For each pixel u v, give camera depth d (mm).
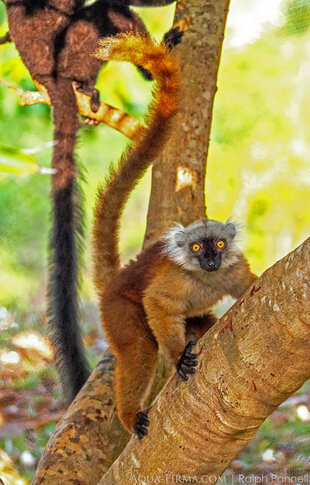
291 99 19203
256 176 18766
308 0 4516
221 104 19422
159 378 7738
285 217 18734
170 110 6133
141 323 6527
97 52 5477
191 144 8359
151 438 5281
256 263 18016
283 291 4328
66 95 9820
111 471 5668
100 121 9828
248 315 4562
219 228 6555
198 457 5070
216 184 18828
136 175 6758
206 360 4875
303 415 9156
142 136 6582
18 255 18172
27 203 19141
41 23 10188
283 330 4363
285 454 8180
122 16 10594
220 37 8641
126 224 20953
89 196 18391
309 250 4164
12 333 11523
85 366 8250
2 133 17641
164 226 8281
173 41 8531
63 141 9391
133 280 6656
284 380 4555
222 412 4812
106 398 7254
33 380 10023
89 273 9328
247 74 19219
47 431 8977
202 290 6492
